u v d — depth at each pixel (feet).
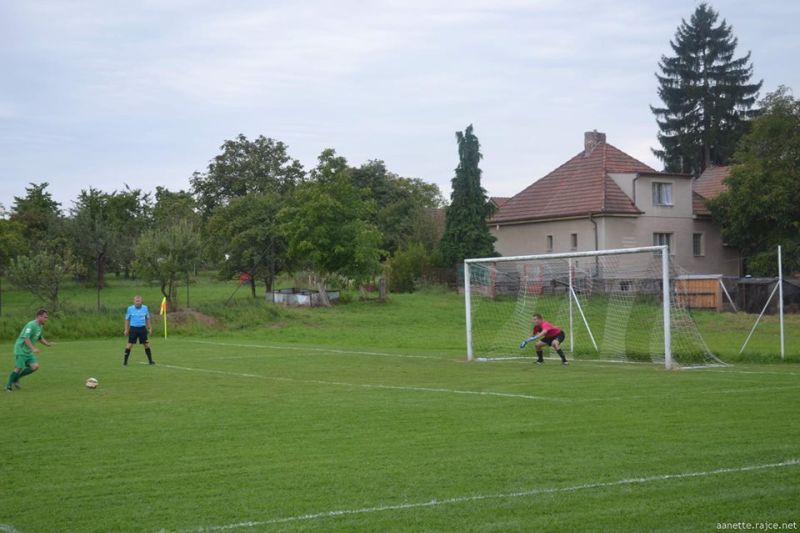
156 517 27.96
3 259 188.24
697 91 276.62
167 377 72.23
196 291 207.92
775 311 141.08
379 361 88.48
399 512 27.86
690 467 33.27
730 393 56.54
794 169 170.71
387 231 264.72
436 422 45.70
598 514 27.12
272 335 132.77
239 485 31.99
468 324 90.63
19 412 51.39
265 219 177.47
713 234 195.31
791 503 28.02
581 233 185.47
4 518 28.22
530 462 34.83
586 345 101.96
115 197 249.55
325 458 36.55
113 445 40.37
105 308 139.33
